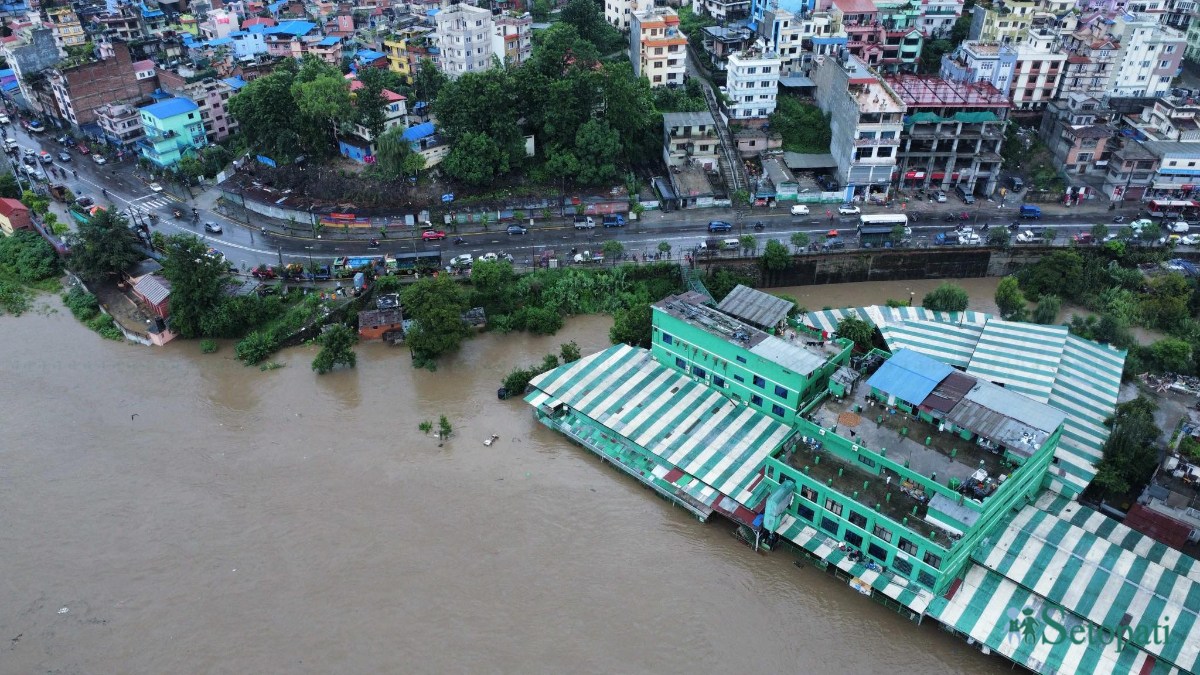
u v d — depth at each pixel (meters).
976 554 74.06
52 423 98.62
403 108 153.25
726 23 196.62
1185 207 140.88
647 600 76.00
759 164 155.12
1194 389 98.62
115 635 73.19
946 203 146.38
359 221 139.38
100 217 125.94
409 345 107.75
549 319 116.25
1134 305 119.62
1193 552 76.38
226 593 76.94
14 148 176.38
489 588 77.12
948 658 70.44
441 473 90.56
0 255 136.50
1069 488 81.50
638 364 101.44
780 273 129.50
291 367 109.38
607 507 86.06
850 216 142.00
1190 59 197.75
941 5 188.50
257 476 90.62
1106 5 195.88
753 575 78.38
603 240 135.50
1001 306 116.38
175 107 163.25
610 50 191.75
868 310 112.81
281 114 147.88
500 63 168.12
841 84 148.62
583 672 69.75
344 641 72.50
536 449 94.19
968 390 82.69
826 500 76.81
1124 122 162.25
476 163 139.50
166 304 114.81
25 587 77.75
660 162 158.50
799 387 85.94
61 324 120.38
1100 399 93.94
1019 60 161.12
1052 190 147.62
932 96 148.00
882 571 75.25
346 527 83.75
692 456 87.69
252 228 141.25
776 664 70.44
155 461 92.75
